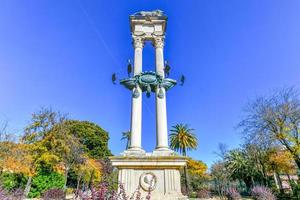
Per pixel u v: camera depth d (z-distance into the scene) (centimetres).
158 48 1319
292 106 2684
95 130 5697
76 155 3153
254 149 3397
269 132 2775
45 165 2836
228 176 5203
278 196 3180
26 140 2936
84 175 2805
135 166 973
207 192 4119
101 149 5544
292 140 2605
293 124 2634
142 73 1218
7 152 2391
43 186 2705
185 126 5553
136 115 1136
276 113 2719
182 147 5388
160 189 938
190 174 5859
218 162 5616
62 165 3108
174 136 5475
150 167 976
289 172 3878
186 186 4194
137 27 1374
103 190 441
